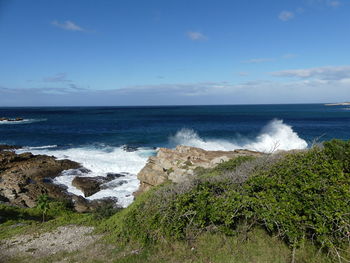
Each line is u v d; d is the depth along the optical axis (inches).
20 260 318.3
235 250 243.4
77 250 324.5
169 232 280.1
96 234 374.9
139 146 1441.9
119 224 361.4
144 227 306.7
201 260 244.4
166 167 778.2
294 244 213.2
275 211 237.6
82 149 1349.7
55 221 483.2
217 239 261.7
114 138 1700.3
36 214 606.9
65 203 672.4
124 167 986.1
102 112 5255.9
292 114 3932.1
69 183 836.6
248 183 290.8
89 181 827.4
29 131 2041.1
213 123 2600.9
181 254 258.1
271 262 221.6
